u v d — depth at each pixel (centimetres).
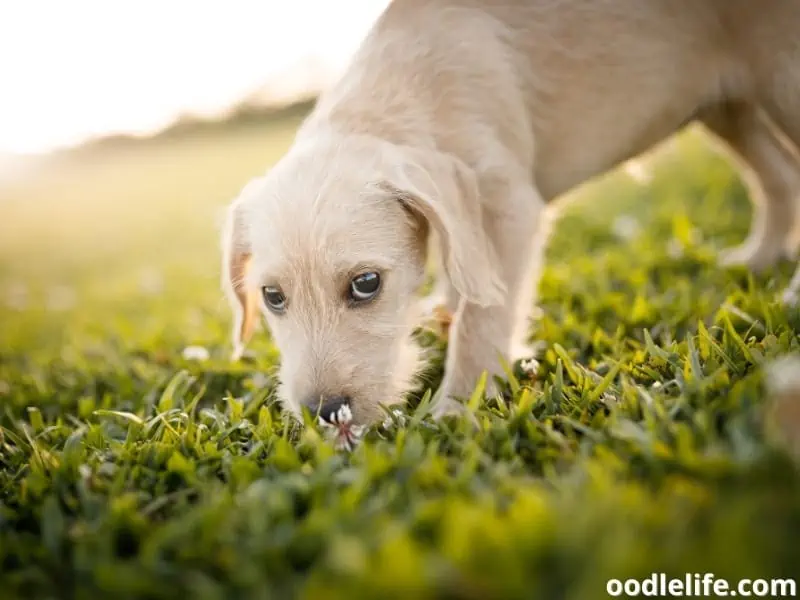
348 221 41
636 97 52
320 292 41
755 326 43
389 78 48
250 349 60
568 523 23
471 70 48
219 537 26
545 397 37
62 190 271
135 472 34
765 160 62
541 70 50
